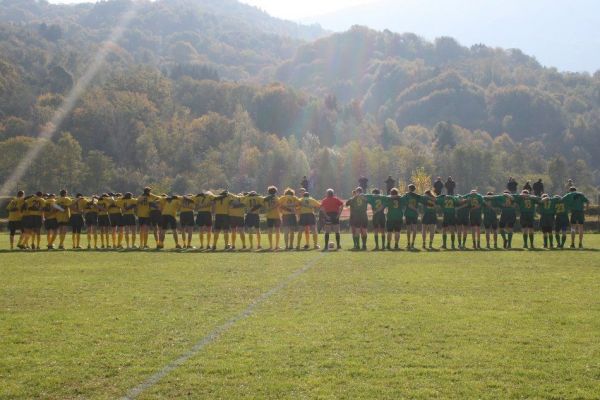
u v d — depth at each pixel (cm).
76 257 2594
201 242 3075
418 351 1038
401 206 2953
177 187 12406
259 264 2262
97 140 14075
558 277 1869
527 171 14688
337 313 1329
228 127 15088
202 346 1075
